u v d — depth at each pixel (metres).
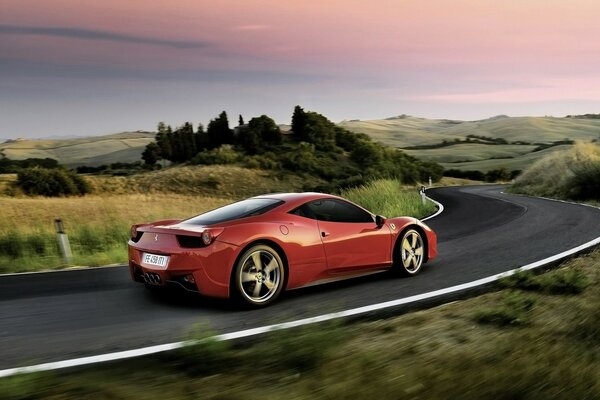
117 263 10.09
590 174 25.81
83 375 3.94
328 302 6.33
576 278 6.95
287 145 137.38
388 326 5.29
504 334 4.94
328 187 33.78
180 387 3.65
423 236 8.05
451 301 6.36
